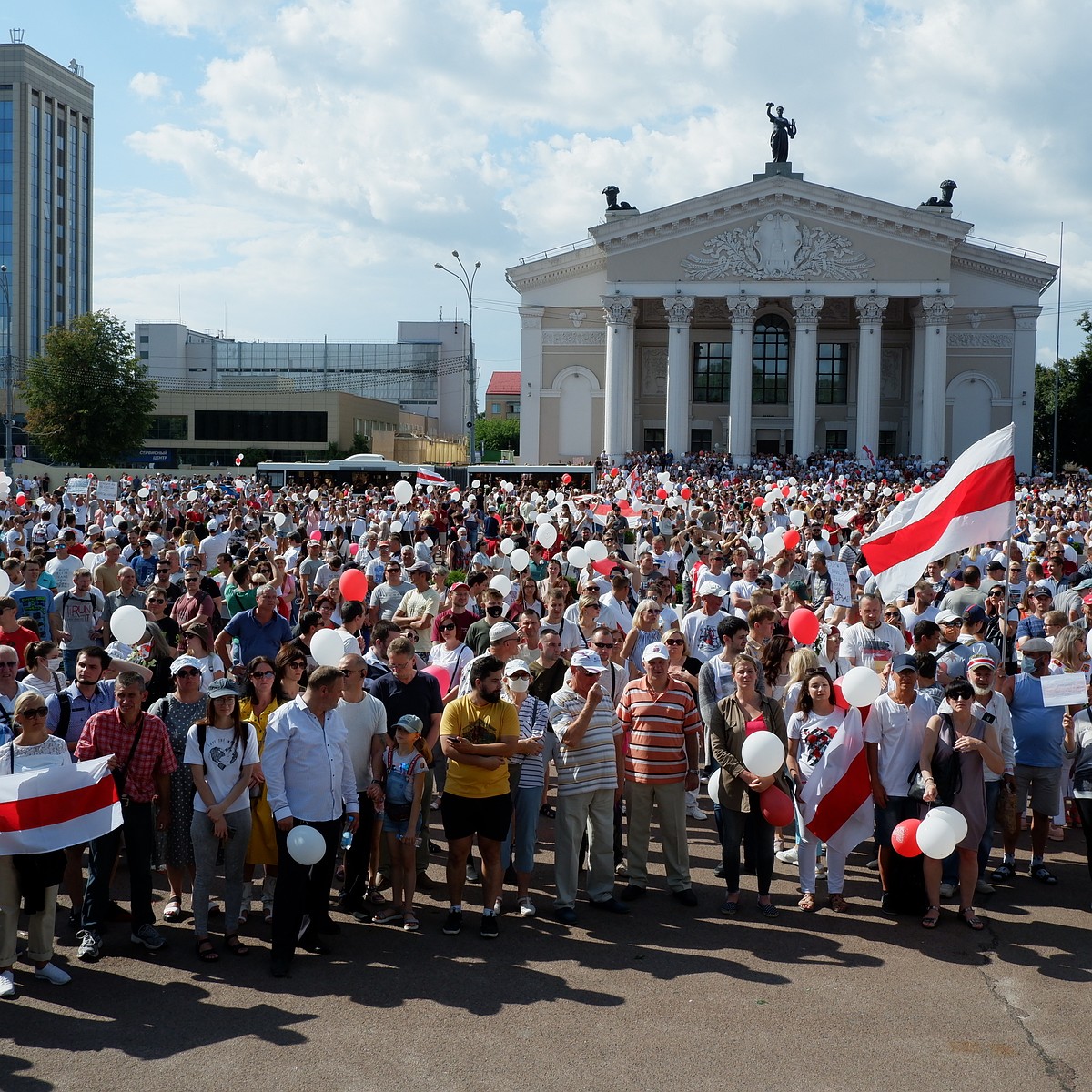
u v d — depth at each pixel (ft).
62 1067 24.50
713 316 270.67
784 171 252.42
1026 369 250.98
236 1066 24.64
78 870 32.83
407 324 495.82
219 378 489.26
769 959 30.63
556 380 264.11
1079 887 36.81
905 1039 25.96
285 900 29.73
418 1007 27.55
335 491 179.42
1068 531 89.35
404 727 32.89
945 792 33.58
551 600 46.73
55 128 463.83
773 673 37.27
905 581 42.32
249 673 33.55
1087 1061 25.02
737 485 188.24
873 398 240.32
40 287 457.27
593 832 34.81
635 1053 25.25
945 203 252.83
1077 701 35.22
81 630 51.85
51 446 297.94
